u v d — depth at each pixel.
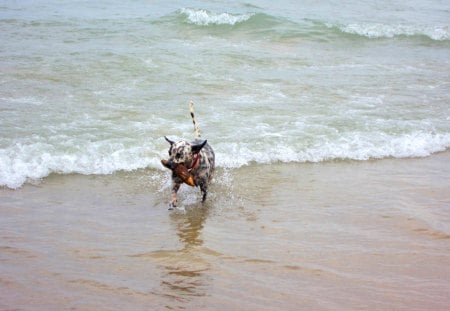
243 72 16.19
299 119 12.76
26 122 11.72
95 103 13.13
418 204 9.05
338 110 13.48
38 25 20.31
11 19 21.06
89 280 6.47
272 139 11.56
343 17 25.38
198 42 19.39
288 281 6.59
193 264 6.98
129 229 8.02
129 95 13.78
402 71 17.38
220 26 21.28
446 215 8.62
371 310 5.97
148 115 12.54
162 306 5.96
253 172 10.35
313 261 7.12
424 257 7.26
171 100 13.58
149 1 26.64
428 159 11.29
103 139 11.09
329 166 10.77
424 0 31.83
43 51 16.98
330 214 8.66
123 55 16.92
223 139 11.42
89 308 5.86
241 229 8.12
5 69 15.14
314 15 25.27
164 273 6.73
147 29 20.53
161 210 8.78
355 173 10.46
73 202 8.85
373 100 14.37
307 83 15.49
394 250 7.45
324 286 6.49
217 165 10.50
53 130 11.38
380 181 10.09
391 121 12.89
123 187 9.55
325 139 11.72
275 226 8.22
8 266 6.71
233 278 6.64
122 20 21.72
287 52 18.97
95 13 23.12
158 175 10.08
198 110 12.99
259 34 20.97
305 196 9.40
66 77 14.82
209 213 8.71
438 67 18.08
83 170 9.99
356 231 8.05
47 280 6.43
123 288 6.32
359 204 9.05
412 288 6.45
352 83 15.75
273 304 6.07
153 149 10.83
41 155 10.20
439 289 6.44
